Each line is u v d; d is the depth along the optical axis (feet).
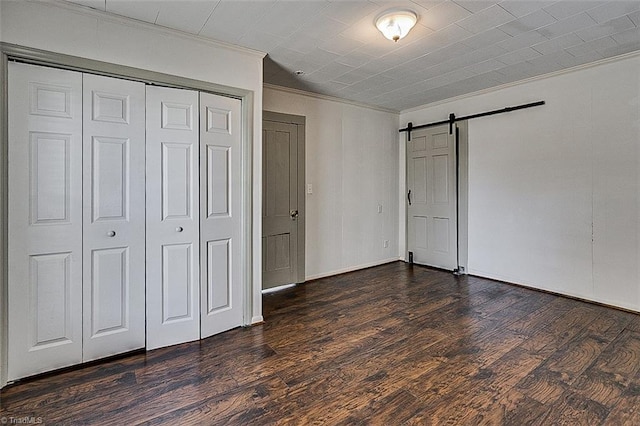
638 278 10.56
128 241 8.07
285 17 7.95
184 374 7.23
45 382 6.89
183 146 8.73
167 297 8.60
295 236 14.37
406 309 11.14
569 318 10.17
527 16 8.08
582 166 11.64
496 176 14.11
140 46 8.04
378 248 17.43
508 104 13.61
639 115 10.39
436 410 5.98
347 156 16.07
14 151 6.76
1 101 6.57
